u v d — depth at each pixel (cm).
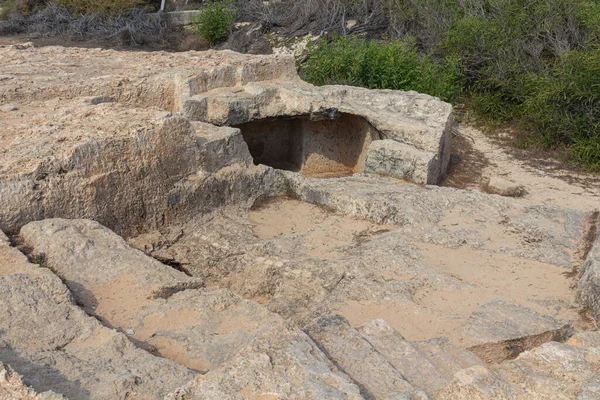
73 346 358
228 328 415
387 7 1606
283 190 769
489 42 1241
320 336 359
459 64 1246
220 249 621
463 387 314
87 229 509
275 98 916
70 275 452
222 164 711
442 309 506
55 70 856
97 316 413
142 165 604
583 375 330
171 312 424
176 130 638
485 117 1190
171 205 638
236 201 716
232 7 1892
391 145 852
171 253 614
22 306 381
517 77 1173
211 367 370
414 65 1191
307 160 1011
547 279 571
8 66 869
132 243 597
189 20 1989
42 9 2058
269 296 578
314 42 1544
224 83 909
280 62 980
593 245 588
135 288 446
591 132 1020
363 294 522
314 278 562
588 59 1032
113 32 1900
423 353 397
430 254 605
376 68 1160
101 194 570
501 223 677
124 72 860
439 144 855
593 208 850
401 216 680
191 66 908
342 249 619
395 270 563
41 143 561
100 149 568
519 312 482
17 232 515
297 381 297
